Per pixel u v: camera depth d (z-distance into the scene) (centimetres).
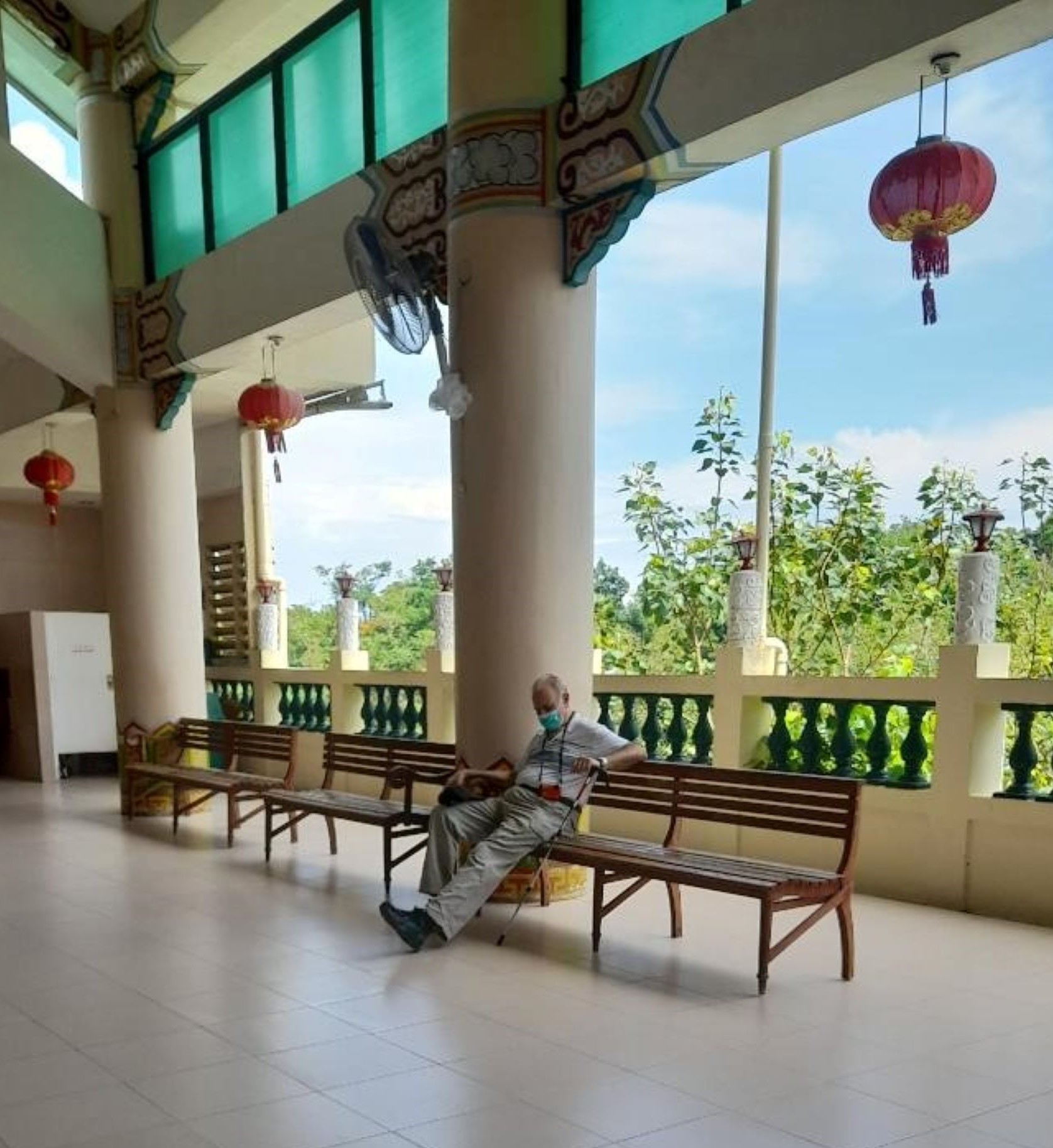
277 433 787
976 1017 381
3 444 1174
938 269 425
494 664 548
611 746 499
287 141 730
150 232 868
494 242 539
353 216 658
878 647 826
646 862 450
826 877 424
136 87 861
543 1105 311
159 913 549
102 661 1148
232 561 1173
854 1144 285
